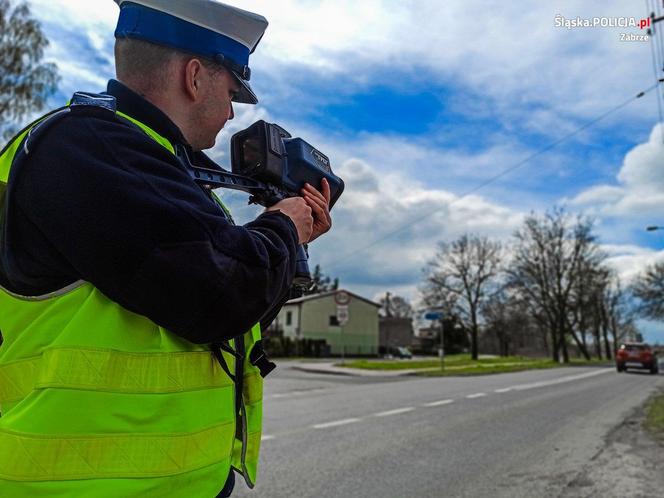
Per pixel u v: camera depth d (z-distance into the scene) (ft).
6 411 3.36
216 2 4.11
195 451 3.46
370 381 54.44
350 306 177.99
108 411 3.14
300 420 26.32
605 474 16.58
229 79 4.27
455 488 15.08
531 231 149.38
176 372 3.44
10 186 3.31
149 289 3.13
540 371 86.94
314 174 4.85
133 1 4.04
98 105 3.50
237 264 3.39
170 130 3.94
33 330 3.31
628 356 86.53
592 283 149.18
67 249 3.12
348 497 14.28
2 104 53.98
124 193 3.16
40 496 2.99
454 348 221.25
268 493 14.56
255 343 4.49
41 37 55.52
